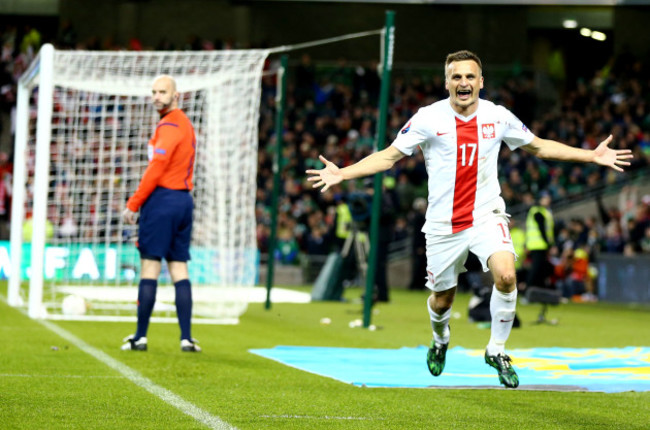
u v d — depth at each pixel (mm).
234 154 15977
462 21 41719
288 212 32406
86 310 14625
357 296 23578
